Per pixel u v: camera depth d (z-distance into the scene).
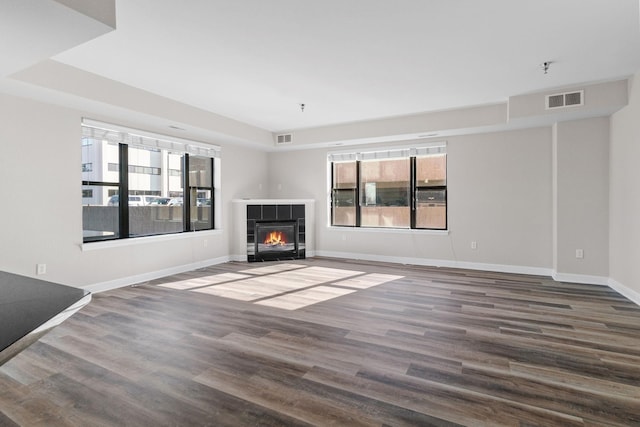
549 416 1.86
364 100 4.75
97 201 4.52
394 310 3.61
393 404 1.97
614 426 1.78
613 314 3.46
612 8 2.48
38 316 1.11
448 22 2.69
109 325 3.19
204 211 6.23
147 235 5.17
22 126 3.64
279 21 2.66
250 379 2.24
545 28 2.78
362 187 6.85
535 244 5.29
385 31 2.83
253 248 6.61
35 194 3.74
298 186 7.34
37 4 1.78
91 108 4.06
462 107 5.12
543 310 3.59
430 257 6.11
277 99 4.71
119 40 2.97
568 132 4.75
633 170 3.87
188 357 2.55
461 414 1.88
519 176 5.37
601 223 4.59
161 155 5.45
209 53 3.24
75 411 1.90
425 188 6.22
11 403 1.98
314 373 2.31
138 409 1.92
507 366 2.40
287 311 3.59
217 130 5.50
